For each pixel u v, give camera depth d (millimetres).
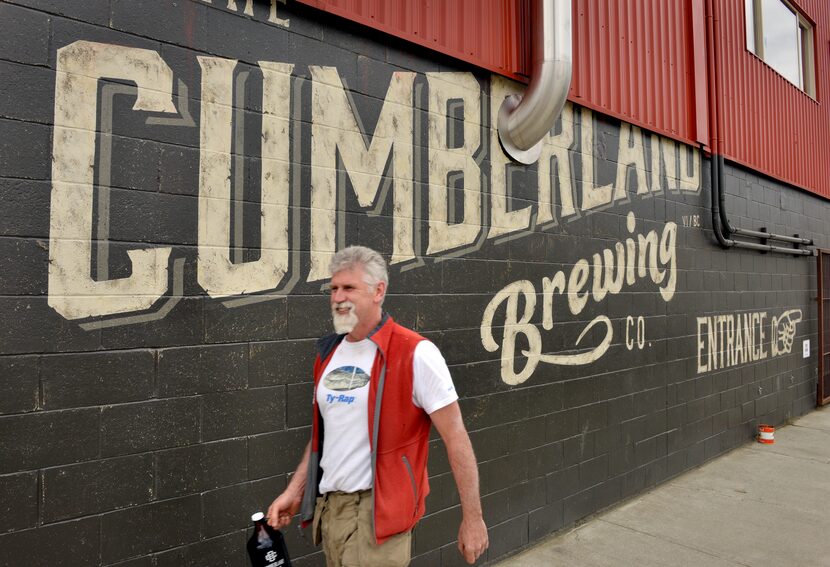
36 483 2223
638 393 5242
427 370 2047
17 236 2211
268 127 2891
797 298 8562
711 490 5281
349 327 2066
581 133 4758
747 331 7152
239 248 2773
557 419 4398
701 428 6133
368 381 2086
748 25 7551
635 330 5242
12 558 2168
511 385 4047
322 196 3078
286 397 2918
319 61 3102
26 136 2238
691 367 6008
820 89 9383
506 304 4047
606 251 4949
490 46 4008
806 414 8703
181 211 2605
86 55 2381
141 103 2514
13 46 2223
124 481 2422
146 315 2498
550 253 4410
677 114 5910
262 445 2830
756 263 7434
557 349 4430
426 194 3576
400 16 3469
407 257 3455
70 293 2316
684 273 5973
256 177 2838
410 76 3531
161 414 2525
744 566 3770
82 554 2314
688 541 4156
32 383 2227
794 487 5344
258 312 2830
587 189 4785
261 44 2887
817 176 9188
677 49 5992
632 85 5312
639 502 4980
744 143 7156
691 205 6137
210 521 2652
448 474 3609
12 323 2191
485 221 3932
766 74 7797
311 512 2213
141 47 2521
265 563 2197
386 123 3389
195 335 2631
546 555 3973
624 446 5043
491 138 4004
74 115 2348
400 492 2037
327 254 3086
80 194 2350
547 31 3984
